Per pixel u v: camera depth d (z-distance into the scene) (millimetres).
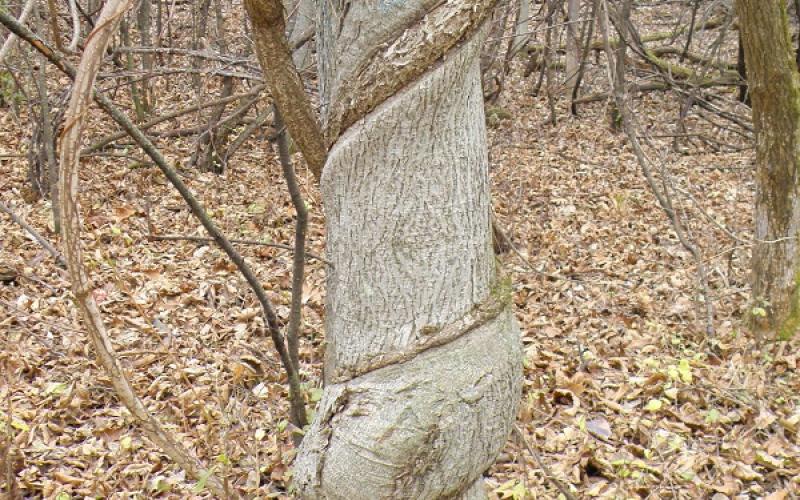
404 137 1939
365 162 1980
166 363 4953
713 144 11672
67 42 8711
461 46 1894
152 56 9516
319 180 2176
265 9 1945
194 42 10000
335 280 2131
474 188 2049
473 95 2029
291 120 2125
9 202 7613
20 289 5852
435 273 2014
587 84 13977
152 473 3949
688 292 6527
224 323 5566
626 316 6043
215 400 4449
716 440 4496
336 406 2107
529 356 5301
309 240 7254
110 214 7461
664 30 16906
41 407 4430
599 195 9266
